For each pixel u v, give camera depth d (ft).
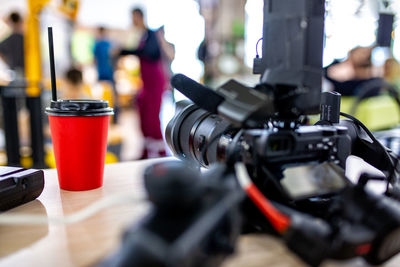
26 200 1.81
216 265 0.91
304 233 1.12
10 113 6.48
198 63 15.03
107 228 1.52
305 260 1.14
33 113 6.49
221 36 16.08
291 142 1.39
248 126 1.38
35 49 7.53
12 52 8.29
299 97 1.41
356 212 1.18
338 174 1.44
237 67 16.25
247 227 1.46
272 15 1.49
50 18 13.88
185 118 2.21
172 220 0.85
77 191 2.01
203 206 0.89
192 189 0.84
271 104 1.28
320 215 1.37
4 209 1.65
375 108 7.66
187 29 13.89
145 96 8.77
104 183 2.15
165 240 0.78
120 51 8.92
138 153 9.91
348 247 1.09
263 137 1.30
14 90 6.36
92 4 17.06
